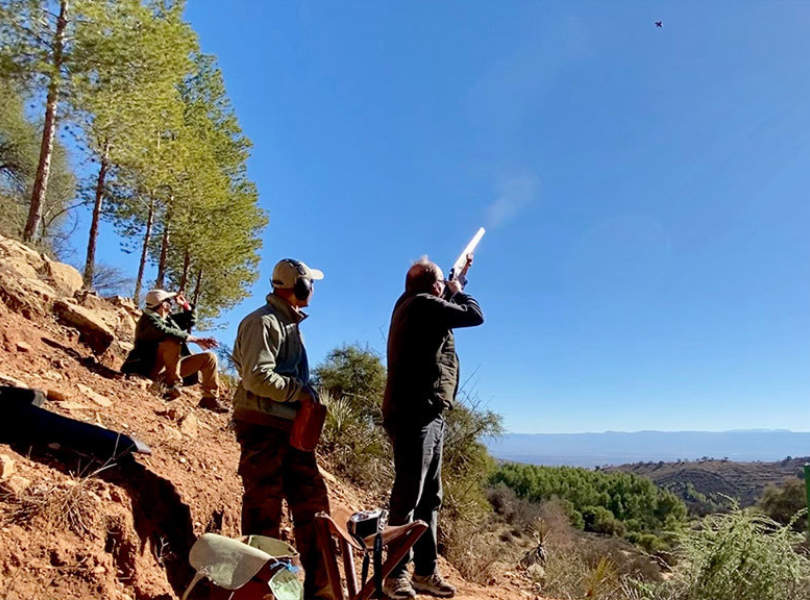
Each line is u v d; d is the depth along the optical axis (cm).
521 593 547
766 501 720
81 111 1667
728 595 511
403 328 391
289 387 327
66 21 1584
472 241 468
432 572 408
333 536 336
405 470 383
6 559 255
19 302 573
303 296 349
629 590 577
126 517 310
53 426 342
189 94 2717
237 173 2878
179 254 2775
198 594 319
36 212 1520
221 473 431
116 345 659
